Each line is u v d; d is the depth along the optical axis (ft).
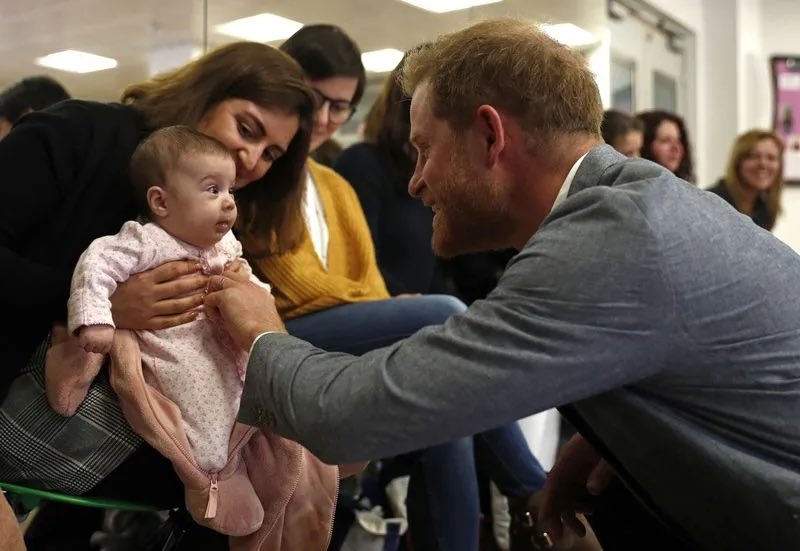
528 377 2.87
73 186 4.17
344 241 6.64
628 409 3.10
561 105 3.37
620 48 15.23
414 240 7.32
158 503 4.37
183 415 4.01
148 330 4.01
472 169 3.48
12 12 12.43
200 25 11.20
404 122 7.05
